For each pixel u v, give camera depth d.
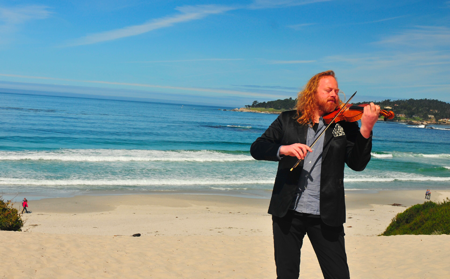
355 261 5.80
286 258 2.03
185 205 17.67
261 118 148.38
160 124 79.62
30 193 18.50
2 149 33.47
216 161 31.69
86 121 72.94
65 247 6.21
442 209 9.70
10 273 4.70
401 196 21.73
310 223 2.01
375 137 81.62
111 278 4.88
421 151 55.47
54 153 30.75
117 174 24.03
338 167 1.98
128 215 15.54
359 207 18.64
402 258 5.80
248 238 7.98
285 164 2.09
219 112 190.00
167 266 5.56
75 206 16.69
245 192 21.00
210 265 5.71
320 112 2.09
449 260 5.37
